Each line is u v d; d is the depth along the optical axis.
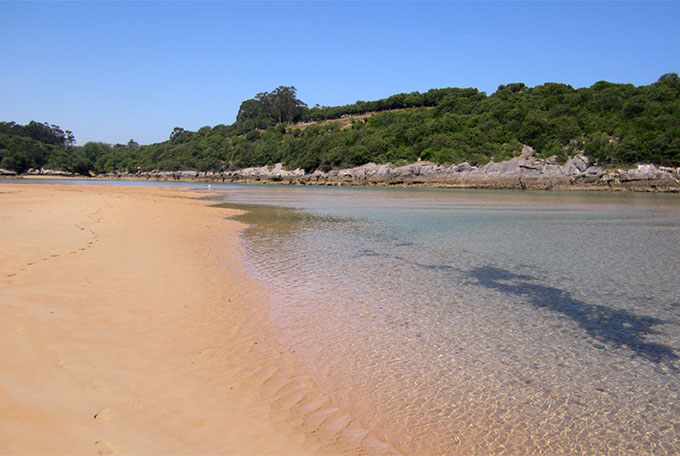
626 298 10.84
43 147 131.50
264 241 17.81
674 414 5.73
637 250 16.78
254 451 4.33
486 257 15.38
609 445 5.00
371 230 21.69
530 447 4.91
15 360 5.40
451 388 6.24
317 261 14.23
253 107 159.62
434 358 7.22
